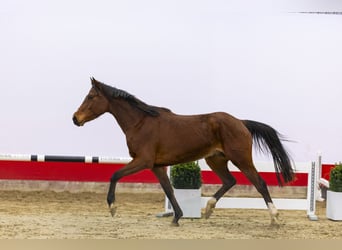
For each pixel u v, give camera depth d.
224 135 7.44
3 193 10.17
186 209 8.38
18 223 7.64
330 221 8.50
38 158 9.38
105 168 10.41
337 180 8.48
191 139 7.46
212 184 10.39
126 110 7.56
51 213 8.55
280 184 7.79
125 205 9.49
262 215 8.99
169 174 8.89
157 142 7.45
